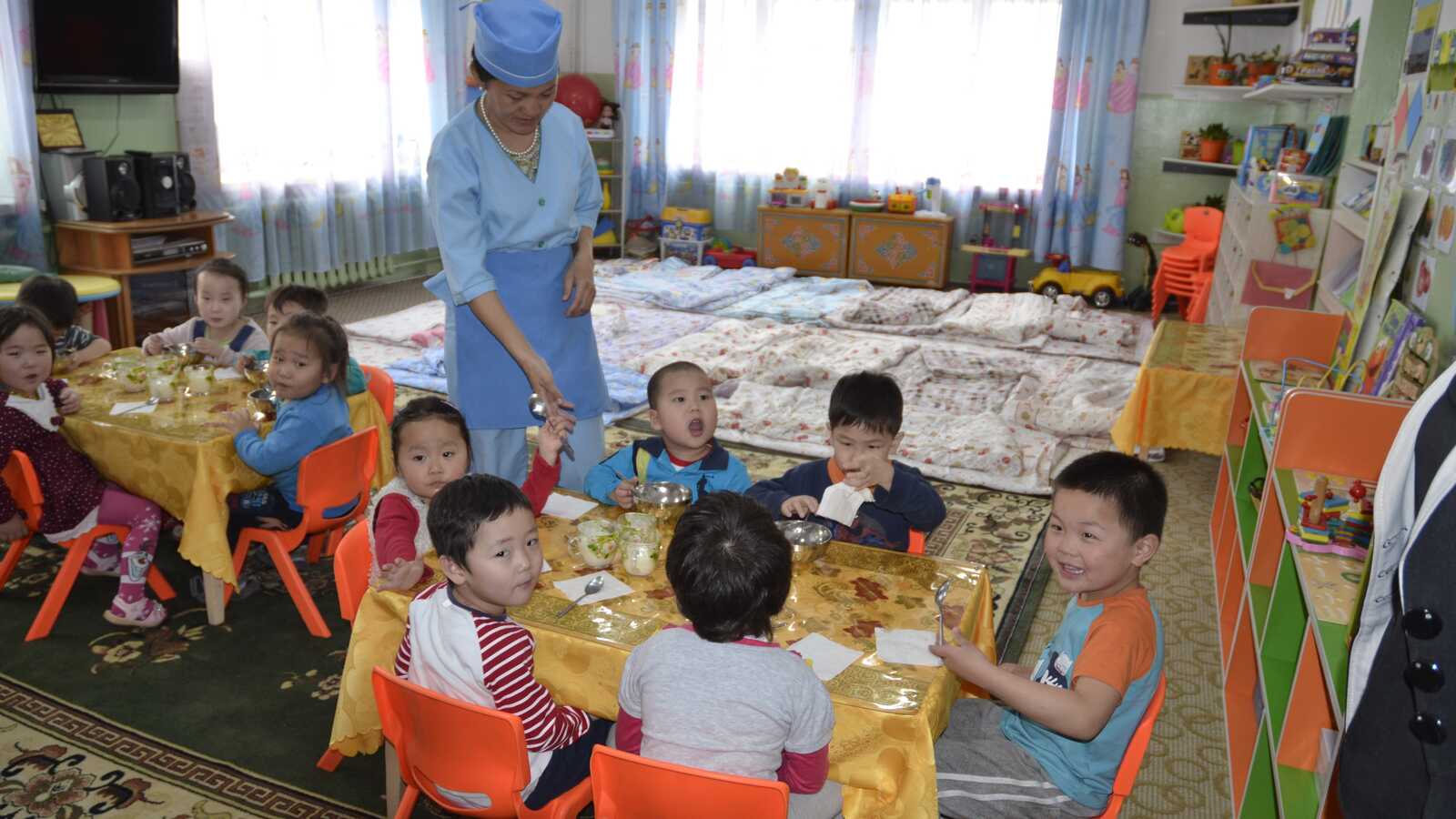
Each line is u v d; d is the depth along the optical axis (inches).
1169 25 291.0
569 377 101.9
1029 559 134.1
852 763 62.2
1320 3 228.1
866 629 69.1
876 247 319.0
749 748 56.7
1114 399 191.6
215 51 243.4
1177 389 155.3
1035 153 308.0
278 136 261.1
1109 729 64.7
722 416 180.5
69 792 85.4
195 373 118.2
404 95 295.4
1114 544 64.8
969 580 76.3
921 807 60.6
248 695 99.7
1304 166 177.8
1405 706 41.1
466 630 65.1
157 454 105.7
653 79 337.1
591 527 77.7
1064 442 177.2
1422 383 89.7
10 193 206.5
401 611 75.0
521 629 65.9
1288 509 84.5
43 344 106.1
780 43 325.1
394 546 80.9
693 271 307.1
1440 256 95.3
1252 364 137.9
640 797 56.2
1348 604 70.1
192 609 116.1
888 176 324.8
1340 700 60.8
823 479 93.0
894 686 62.8
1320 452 93.3
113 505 109.9
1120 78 290.0
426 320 248.2
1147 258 300.0
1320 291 158.4
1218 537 131.6
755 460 166.1
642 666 59.4
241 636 110.6
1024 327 240.4
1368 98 151.6
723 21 326.6
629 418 187.5
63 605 115.0
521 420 101.0
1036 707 61.3
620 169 345.1
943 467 163.0
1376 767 42.3
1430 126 104.2
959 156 314.8
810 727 57.8
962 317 253.3
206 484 103.8
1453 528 38.7
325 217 275.3
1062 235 309.0
